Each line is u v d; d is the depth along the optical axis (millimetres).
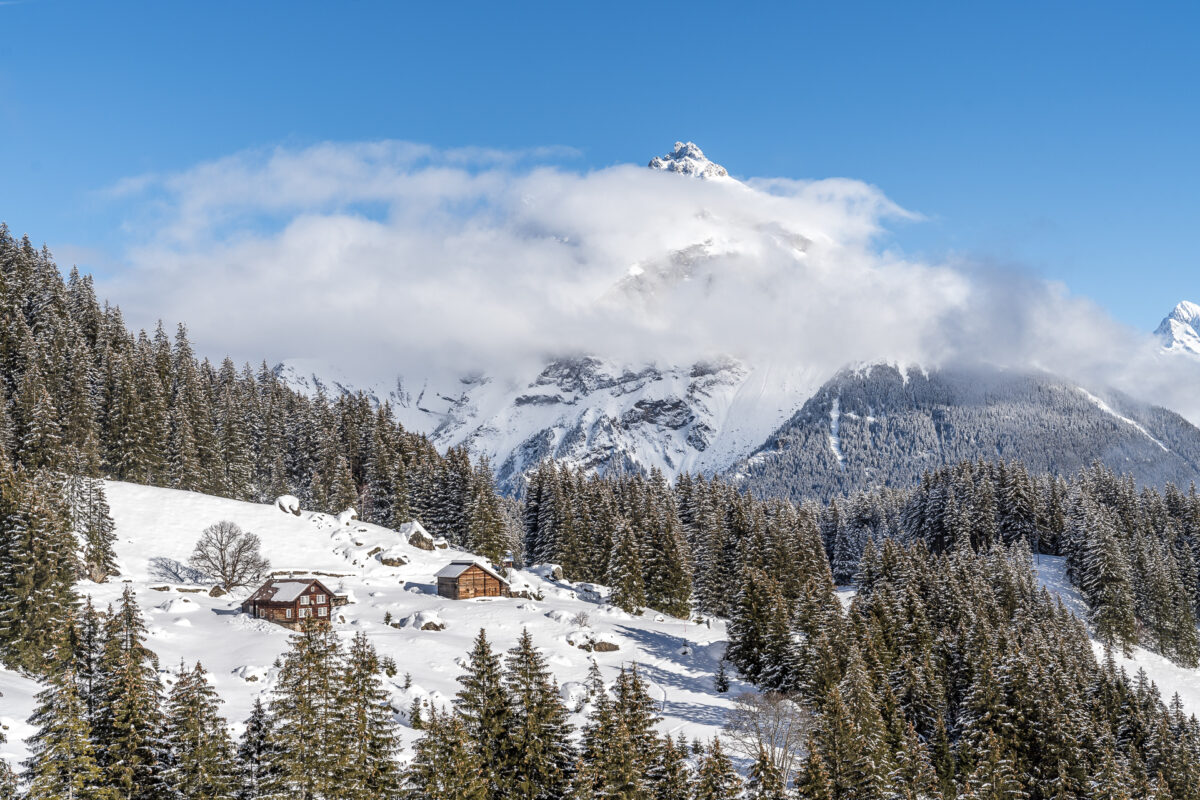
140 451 144750
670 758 54281
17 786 41781
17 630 71438
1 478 79375
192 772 45562
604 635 108750
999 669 89062
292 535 141375
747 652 100375
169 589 111812
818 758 59781
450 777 49094
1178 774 87938
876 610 106875
